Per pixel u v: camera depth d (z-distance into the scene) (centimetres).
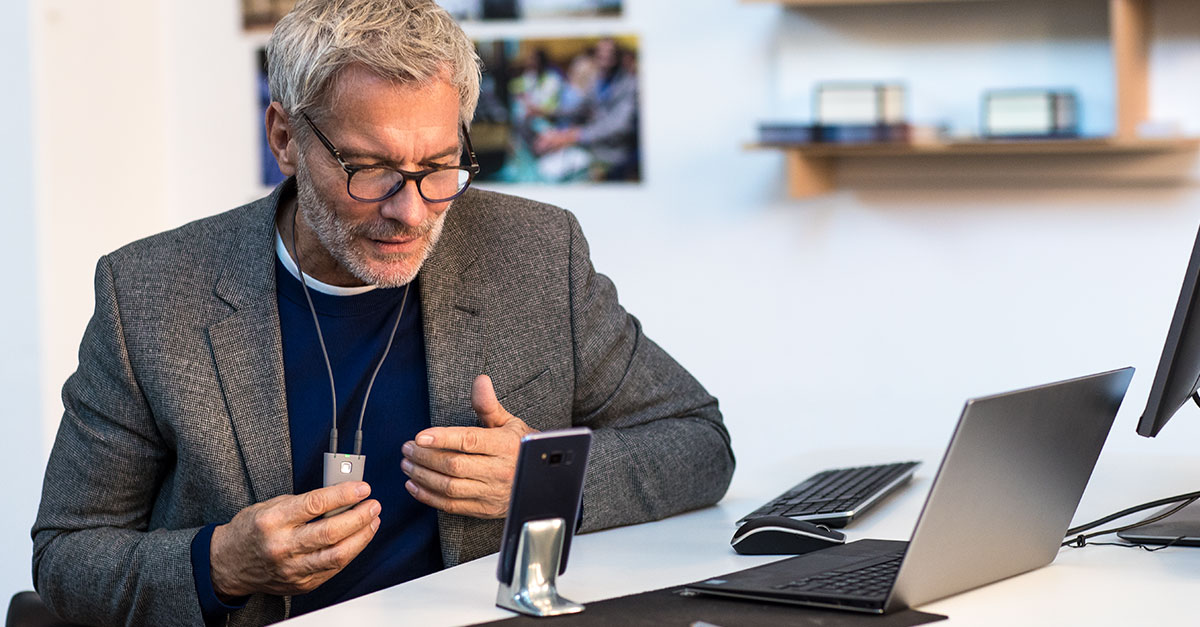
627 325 168
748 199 322
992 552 114
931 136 295
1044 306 305
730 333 326
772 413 325
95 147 319
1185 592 112
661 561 131
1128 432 298
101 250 320
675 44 322
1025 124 285
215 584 131
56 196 303
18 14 297
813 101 313
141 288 149
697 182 324
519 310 158
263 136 344
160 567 134
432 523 150
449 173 138
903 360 316
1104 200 298
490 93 332
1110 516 138
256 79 344
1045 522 119
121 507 149
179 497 147
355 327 152
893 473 167
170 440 147
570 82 329
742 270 324
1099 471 175
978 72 302
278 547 124
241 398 146
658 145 326
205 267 152
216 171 347
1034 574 120
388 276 140
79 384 150
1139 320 298
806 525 132
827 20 311
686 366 329
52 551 144
